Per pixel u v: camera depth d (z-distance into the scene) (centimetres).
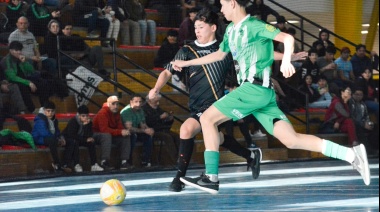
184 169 1023
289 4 2841
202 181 950
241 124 2003
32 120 1839
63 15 2191
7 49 1978
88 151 1800
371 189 1088
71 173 1683
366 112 2320
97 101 2048
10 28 2012
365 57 2539
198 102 1034
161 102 2145
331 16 2989
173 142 1906
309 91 2366
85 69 2011
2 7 2097
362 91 2397
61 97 1947
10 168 1688
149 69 2348
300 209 830
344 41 2692
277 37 860
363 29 3097
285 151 2122
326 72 2453
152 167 1830
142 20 2375
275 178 1378
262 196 1002
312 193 1036
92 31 2236
